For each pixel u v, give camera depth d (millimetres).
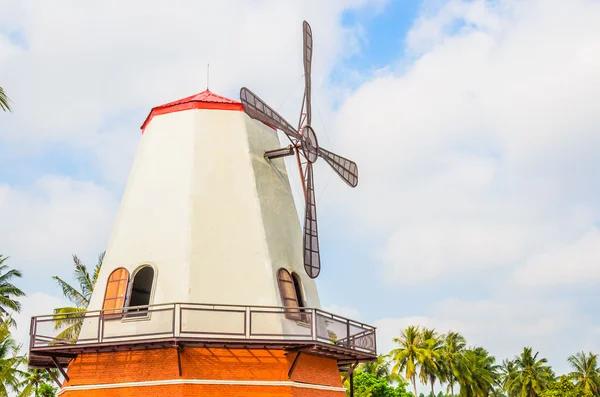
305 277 24078
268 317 20969
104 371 20422
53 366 23359
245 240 22109
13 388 44656
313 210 24328
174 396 19359
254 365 20141
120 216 23328
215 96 25594
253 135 24344
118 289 21750
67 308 38531
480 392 94438
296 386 20406
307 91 26531
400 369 86750
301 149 24312
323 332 21828
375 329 24469
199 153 23203
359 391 60875
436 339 93250
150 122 24703
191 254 21344
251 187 23078
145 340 19250
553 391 80938
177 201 22438
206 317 20469
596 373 103312
